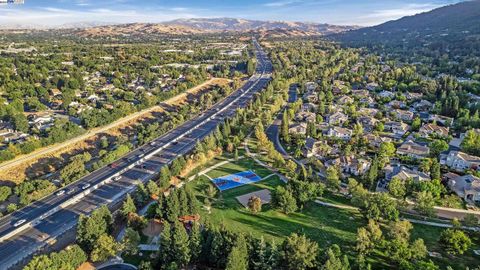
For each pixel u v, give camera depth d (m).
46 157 178.50
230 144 175.00
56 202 134.50
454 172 147.62
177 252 91.38
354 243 103.94
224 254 91.81
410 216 118.00
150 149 186.38
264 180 147.62
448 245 97.88
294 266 88.25
